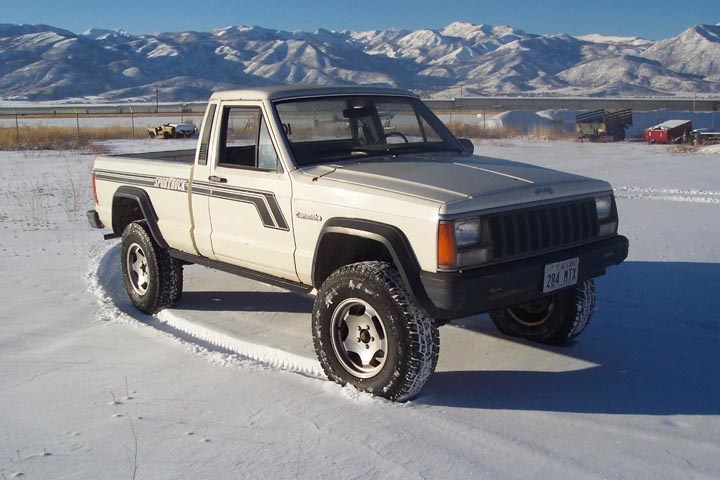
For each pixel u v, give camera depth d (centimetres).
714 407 421
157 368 485
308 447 365
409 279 409
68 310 634
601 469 343
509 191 430
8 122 6181
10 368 488
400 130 562
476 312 411
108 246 930
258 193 508
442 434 381
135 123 5931
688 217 1088
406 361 412
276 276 520
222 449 363
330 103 531
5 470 345
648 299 653
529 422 399
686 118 6091
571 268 452
